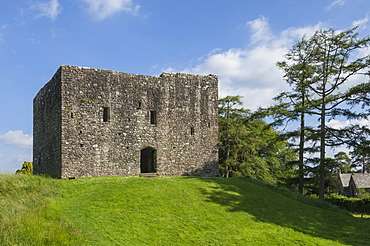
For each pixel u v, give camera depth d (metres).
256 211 15.80
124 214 12.92
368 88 21.58
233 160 31.84
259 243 11.78
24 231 9.92
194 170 24.66
